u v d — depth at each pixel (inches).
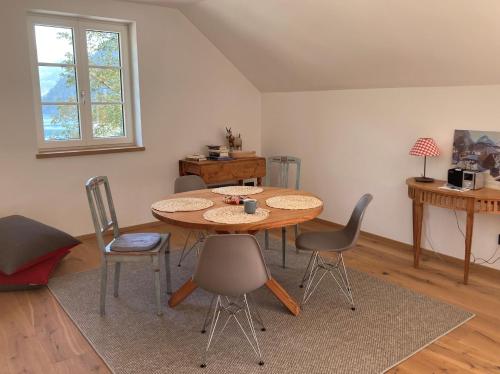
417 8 115.1
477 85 133.3
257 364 91.9
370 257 152.6
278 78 194.4
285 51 169.5
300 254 156.3
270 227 99.0
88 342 100.9
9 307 117.7
